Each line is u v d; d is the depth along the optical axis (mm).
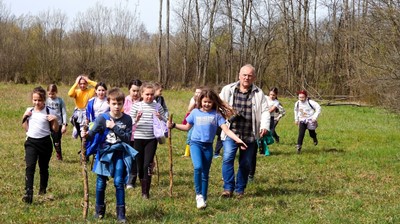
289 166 11883
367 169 11688
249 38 48375
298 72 47812
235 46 53000
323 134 19406
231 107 8273
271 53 48688
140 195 8352
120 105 6734
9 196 8102
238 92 8602
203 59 52969
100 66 49844
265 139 13086
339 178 10469
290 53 47906
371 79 15148
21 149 13234
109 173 6664
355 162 12719
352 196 8695
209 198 8281
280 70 50562
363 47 16156
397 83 14312
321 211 7496
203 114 7758
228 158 8359
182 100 32906
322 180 10203
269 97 15328
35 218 6762
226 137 8453
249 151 8539
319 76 47406
